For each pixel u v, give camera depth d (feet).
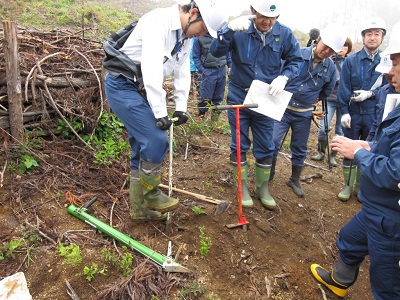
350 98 13.09
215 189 12.66
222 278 9.07
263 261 9.85
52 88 12.56
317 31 16.01
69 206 10.00
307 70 12.09
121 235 9.24
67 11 39.34
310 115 12.78
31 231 9.12
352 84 13.03
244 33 10.34
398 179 5.88
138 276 8.16
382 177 6.14
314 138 21.56
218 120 19.71
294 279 9.46
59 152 12.13
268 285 9.08
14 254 8.52
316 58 12.05
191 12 7.92
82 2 46.85
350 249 8.20
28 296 7.35
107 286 7.96
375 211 6.80
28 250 8.50
